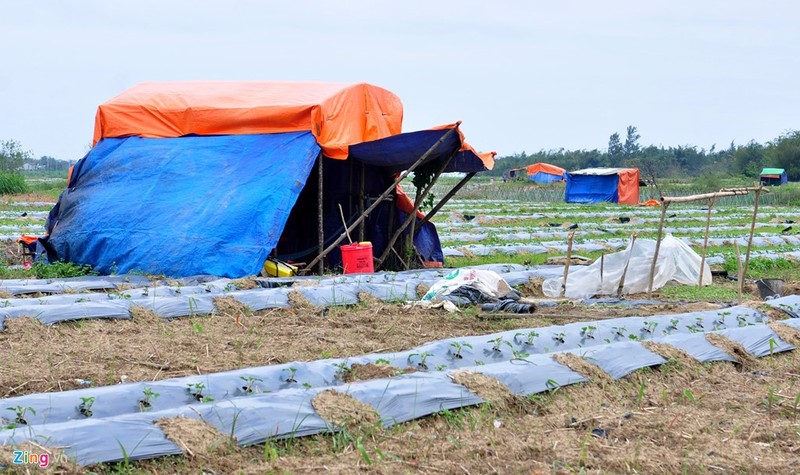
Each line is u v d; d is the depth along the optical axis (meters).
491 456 6.10
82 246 15.49
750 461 6.18
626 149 118.06
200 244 14.19
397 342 9.73
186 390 7.05
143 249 14.64
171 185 15.44
